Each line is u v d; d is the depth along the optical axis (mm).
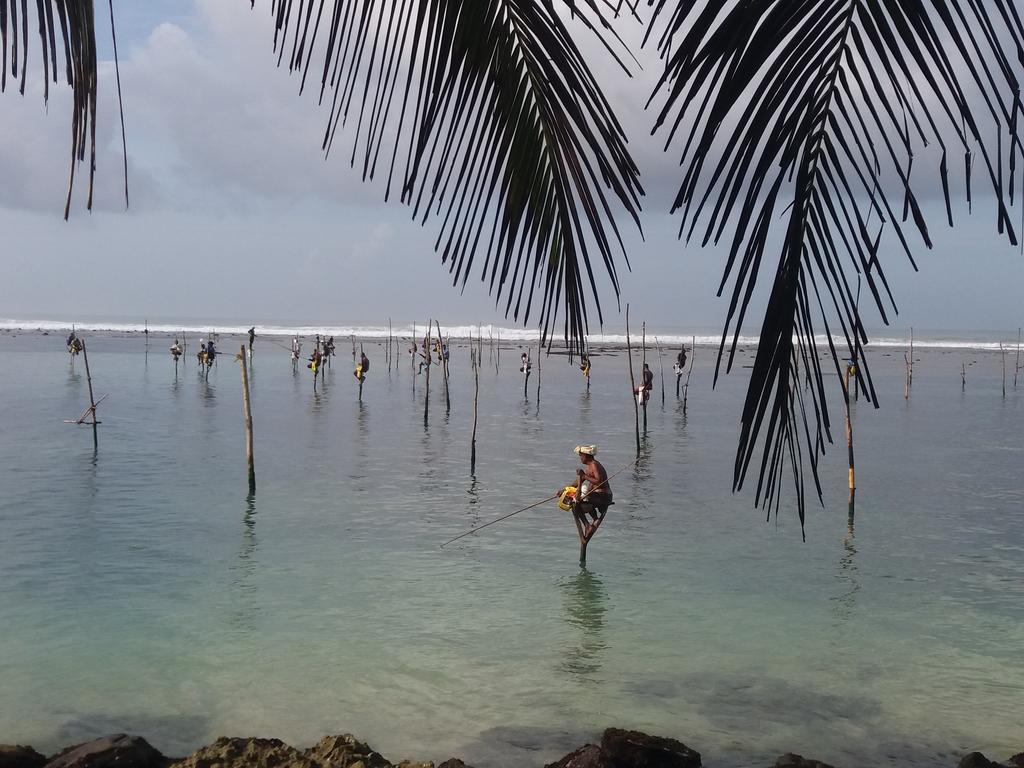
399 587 12070
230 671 8953
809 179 1423
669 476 21641
